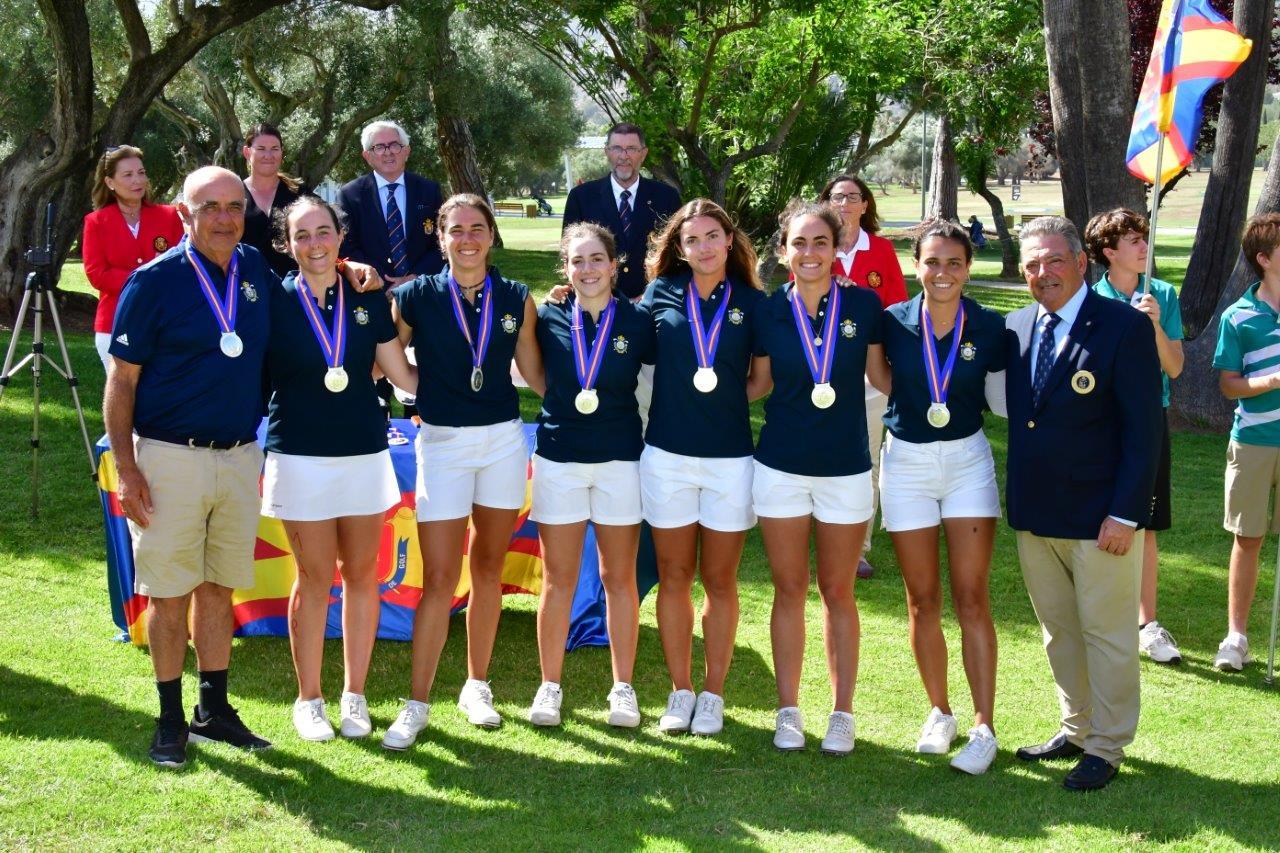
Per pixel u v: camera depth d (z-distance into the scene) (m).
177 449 4.02
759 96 14.57
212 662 4.28
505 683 5.01
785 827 3.76
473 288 4.45
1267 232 4.97
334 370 4.20
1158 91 4.53
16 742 4.21
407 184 6.38
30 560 6.23
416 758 4.25
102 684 4.77
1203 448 9.60
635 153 6.12
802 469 4.29
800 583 4.42
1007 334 4.24
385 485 4.42
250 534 4.23
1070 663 4.24
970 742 4.25
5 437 8.44
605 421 4.48
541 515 4.54
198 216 4.00
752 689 4.98
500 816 3.82
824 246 4.24
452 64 24.02
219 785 3.97
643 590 5.52
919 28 16.27
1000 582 6.37
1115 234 4.97
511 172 37.28
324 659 5.20
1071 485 4.05
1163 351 4.64
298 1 22.59
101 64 24.00
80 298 16.03
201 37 15.77
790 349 4.28
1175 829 3.73
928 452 4.23
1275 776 4.15
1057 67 9.58
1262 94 10.70
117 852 3.52
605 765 4.23
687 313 4.41
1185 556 6.81
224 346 4.02
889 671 5.16
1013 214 52.69
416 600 5.40
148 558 4.04
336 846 3.60
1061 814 3.84
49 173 15.10
